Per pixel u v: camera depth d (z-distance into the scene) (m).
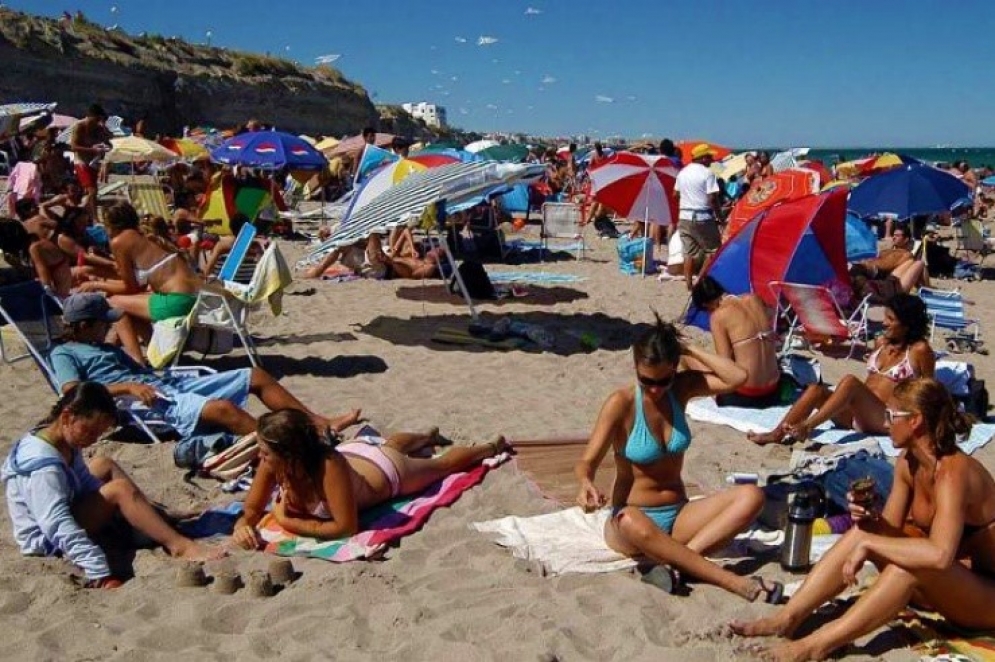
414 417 7.02
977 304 13.17
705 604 4.24
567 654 3.85
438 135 81.88
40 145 20.48
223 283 7.87
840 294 9.76
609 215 19.44
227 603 4.23
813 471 5.38
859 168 25.28
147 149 18.55
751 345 7.14
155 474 5.77
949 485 3.73
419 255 14.19
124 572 4.57
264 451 4.73
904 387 3.83
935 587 3.78
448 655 3.84
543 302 11.68
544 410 7.34
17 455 4.57
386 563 4.66
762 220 9.46
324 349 9.07
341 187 25.92
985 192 29.08
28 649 3.84
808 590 3.91
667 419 4.50
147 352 7.62
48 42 42.56
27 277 10.30
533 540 4.88
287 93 57.56
